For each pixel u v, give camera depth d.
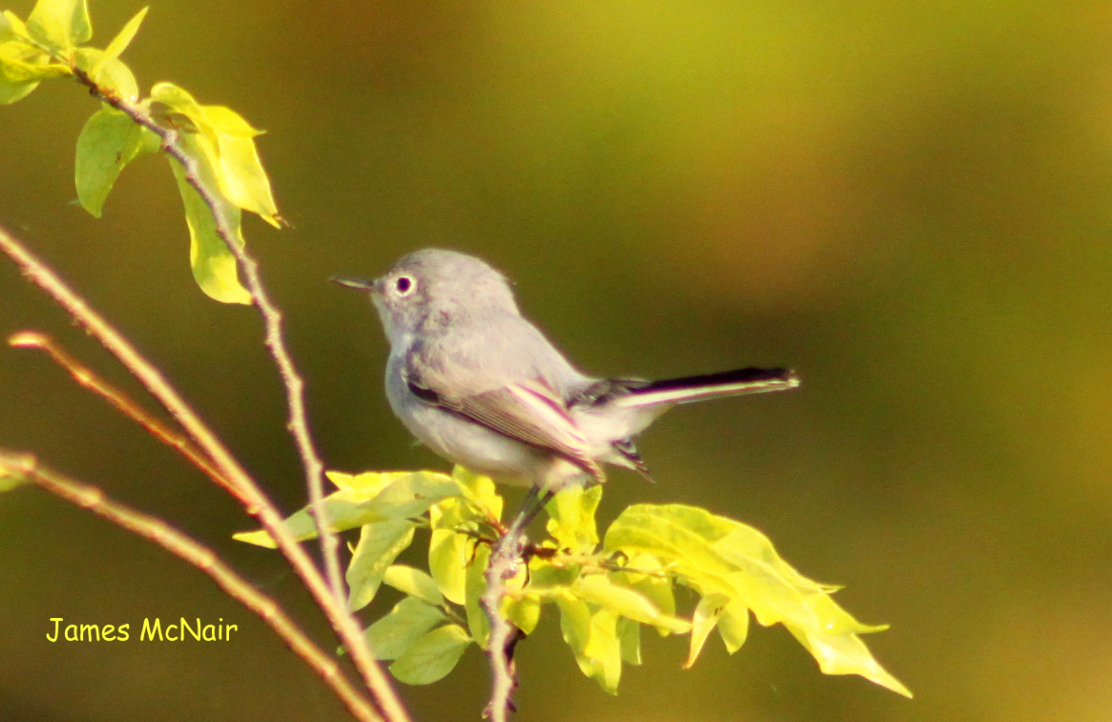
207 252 4.73
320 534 4.70
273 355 4.71
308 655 4.25
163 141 4.72
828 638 4.71
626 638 4.74
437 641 4.74
